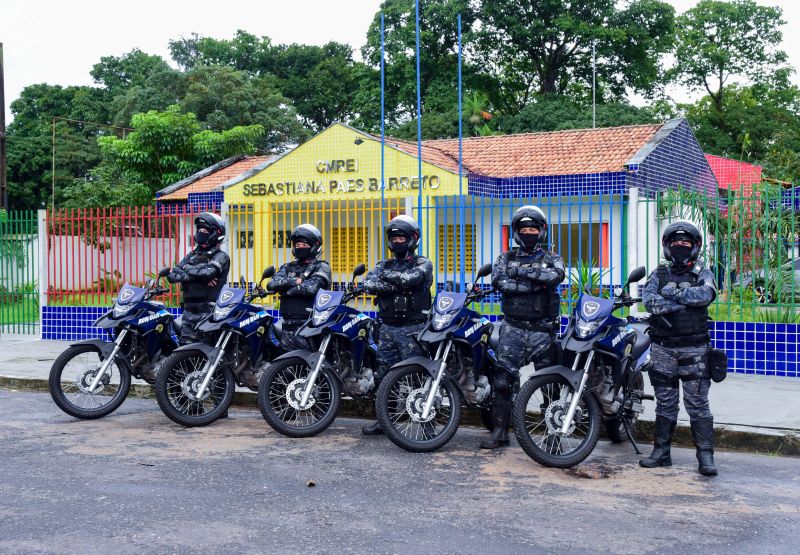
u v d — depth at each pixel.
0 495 5.22
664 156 19.42
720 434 6.83
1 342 13.35
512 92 40.66
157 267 12.72
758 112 42.75
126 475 5.74
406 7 36.38
